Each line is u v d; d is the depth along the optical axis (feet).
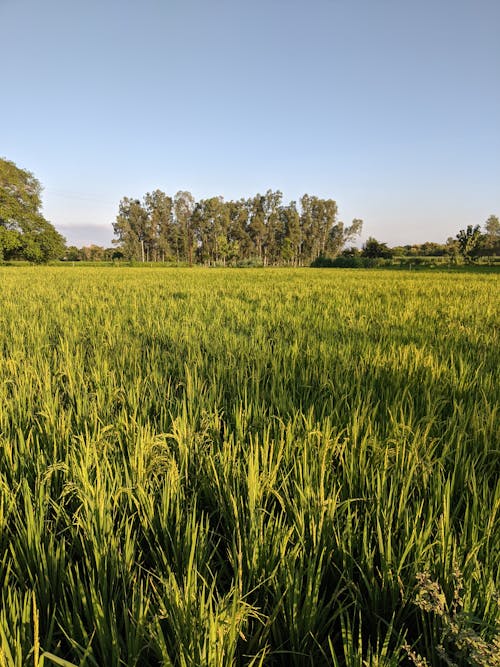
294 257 390.83
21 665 3.76
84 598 4.50
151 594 4.70
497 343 16.60
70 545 5.73
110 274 98.48
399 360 13.64
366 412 9.17
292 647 4.29
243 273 113.50
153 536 5.94
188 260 386.11
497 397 10.28
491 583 4.47
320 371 12.96
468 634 3.57
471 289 46.34
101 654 4.28
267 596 4.92
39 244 208.85
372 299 35.83
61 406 10.34
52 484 7.08
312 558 5.23
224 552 6.01
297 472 6.97
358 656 3.78
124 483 6.95
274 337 18.98
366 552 5.15
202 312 27.76
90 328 21.12
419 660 3.73
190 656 3.84
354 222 404.16
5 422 9.20
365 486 6.72
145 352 16.22
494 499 5.98
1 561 5.21
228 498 6.31
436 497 6.17
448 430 8.33
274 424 8.55
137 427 8.43
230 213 381.60
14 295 39.68
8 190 194.18
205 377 13.05
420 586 4.37
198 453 7.66
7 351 16.21
